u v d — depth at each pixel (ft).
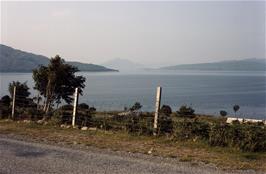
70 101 111.55
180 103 389.39
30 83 493.77
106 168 33.78
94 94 492.95
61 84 108.06
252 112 317.42
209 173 33.09
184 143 47.39
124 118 61.46
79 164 35.17
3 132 54.75
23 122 65.51
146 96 475.31
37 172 32.09
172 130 52.60
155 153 41.34
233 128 46.60
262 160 39.55
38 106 87.25
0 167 33.47
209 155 41.06
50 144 45.50
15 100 73.67
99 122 61.72
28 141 47.39
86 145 45.27
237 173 33.68
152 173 32.40
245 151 43.55
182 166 35.37
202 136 48.93
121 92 554.46
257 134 44.62
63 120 64.85
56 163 35.42
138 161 36.88
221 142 46.09
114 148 43.75
